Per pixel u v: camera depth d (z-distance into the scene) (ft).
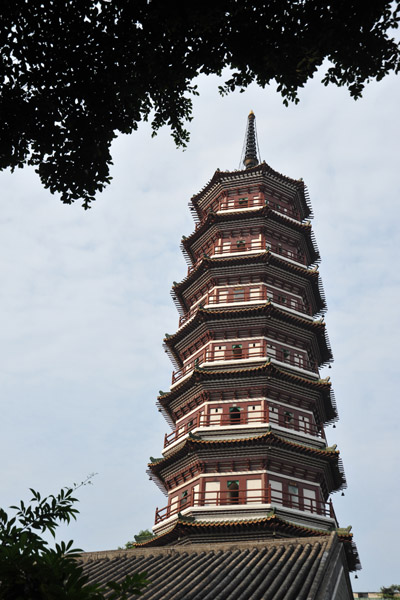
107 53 47.03
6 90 46.60
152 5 45.03
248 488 151.02
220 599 73.10
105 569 95.20
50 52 46.34
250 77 50.03
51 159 49.16
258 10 46.47
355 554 147.64
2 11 44.50
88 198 50.72
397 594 232.12
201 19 44.83
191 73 49.47
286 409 168.96
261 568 82.99
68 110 48.37
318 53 47.47
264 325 179.73
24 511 30.25
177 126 52.80
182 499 157.79
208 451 157.28
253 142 256.11
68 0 45.19
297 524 143.43
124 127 50.31
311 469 159.02
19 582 25.86
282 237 203.82
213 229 204.33
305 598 70.44
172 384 184.96
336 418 184.65
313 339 187.01
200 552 95.66
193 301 201.98
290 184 215.92
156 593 76.79
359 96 49.83
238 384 169.99
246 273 192.44
